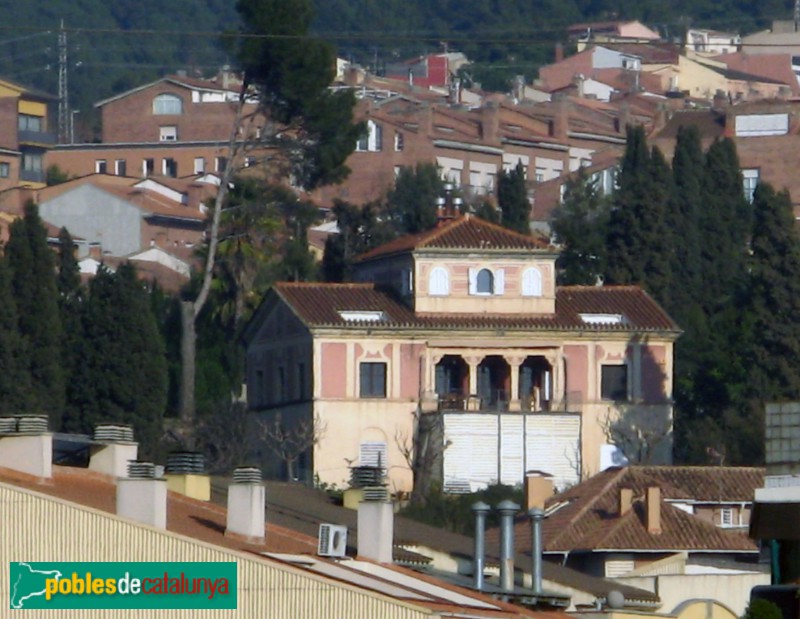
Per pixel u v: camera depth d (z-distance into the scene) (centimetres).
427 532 15162
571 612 13025
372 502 11525
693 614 14150
